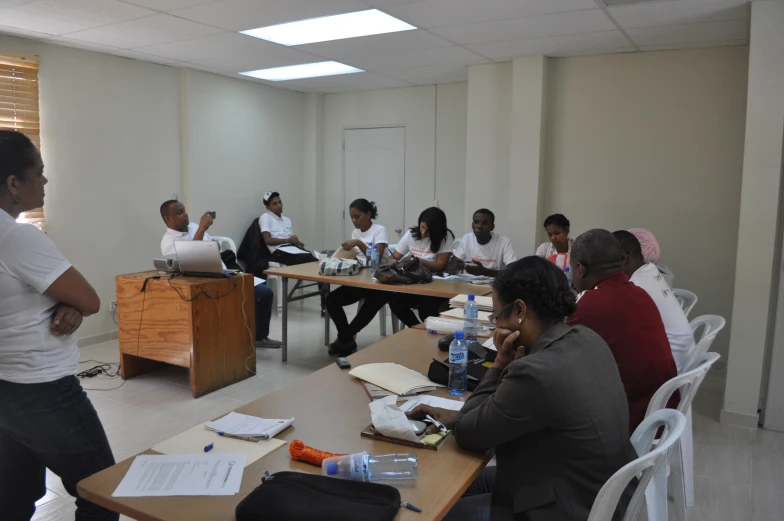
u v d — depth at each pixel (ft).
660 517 5.55
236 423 5.28
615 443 4.33
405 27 12.41
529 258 4.82
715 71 13.74
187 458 4.64
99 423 5.66
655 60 14.34
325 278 13.23
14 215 5.19
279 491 3.84
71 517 7.54
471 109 16.66
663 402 5.79
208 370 11.86
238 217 19.51
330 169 22.04
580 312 6.42
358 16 11.59
